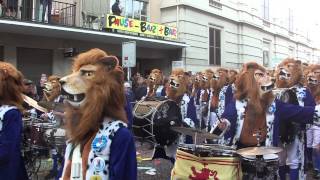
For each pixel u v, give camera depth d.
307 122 5.26
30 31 15.70
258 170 4.60
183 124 7.27
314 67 7.02
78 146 2.52
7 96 3.83
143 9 22.59
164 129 7.02
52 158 7.48
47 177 7.43
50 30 15.52
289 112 5.25
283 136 5.66
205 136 4.89
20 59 16.41
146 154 9.97
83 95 2.47
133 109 7.29
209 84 10.59
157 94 10.12
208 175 4.51
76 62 2.57
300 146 6.10
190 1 23.55
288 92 5.91
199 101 10.69
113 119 2.51
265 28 32.72
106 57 2.51
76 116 2.52
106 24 17.72
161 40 20.28
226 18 27.22
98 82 2.46
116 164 2.42
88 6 18.86
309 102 6.32
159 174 8.25
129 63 13.22
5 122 3.68
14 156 3.67
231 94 8.41
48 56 17.33
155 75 10.38
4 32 15.71
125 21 18.47
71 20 17.86
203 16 24.86
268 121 5.04
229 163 4.46
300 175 6.16
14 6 15.19
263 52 33.09
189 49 23.48
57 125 6.41
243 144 5.01
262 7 32.88
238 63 28.86
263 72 5.05
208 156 4.54
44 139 6.42
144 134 7.14
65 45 17.73
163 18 23.73
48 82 8.00
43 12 15.80
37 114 7.16
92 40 18.59
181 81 8.09
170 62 23.12
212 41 25.94
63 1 17.67
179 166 4.70
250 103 4.98
